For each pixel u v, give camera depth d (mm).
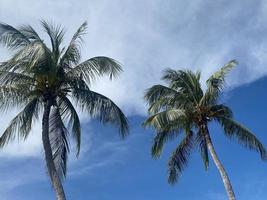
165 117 28141
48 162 22891
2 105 23812
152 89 30484
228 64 30000
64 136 24938
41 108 24734
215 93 29922
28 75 24328
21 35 24641
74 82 24812
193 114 30188
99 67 24641
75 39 25000
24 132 24500
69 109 25250
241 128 30047
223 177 28641
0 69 23812
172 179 31125
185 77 31266
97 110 24906
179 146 30891
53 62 24172
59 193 22188
